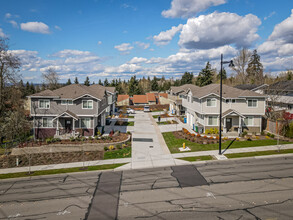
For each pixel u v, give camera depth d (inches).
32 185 585.3
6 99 1393.9
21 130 1102.4
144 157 796.6
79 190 537.6
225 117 1130.7
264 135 1065.5
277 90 1417.3
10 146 975.6
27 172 691.4
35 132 1130.7
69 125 1150.3
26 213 434.6
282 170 613.9
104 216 410.6
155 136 1122.7
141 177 609.3
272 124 1095.6
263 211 406.0
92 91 1295.5
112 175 636.1
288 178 556.1
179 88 1972.2
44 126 1133.7
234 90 1205.1
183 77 3698.3
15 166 756.6
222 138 995.3
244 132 1031.6
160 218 395.5
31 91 3031.5
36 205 467.2
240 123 1079.0
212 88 1233.4
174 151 859.4
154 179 589.6
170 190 515.5
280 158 725.9
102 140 998.4
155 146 940.6
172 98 2038.6
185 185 540.7
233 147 870.4
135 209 433.1
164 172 642.2
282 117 1165.7
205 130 1147.9
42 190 548.1
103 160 783.7
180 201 459.2
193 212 412.2
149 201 464.8
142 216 405.4
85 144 912.3
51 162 784.9
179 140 1018.7
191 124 1370.6
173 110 1920.5
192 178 584.7
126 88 4335.6
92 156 835.4
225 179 567.8
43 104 1123.3
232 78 2955.2
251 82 2472.9
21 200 494.6
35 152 893.2
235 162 702.5
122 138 1029.8
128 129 1309.1
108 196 497.0
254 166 657.0
